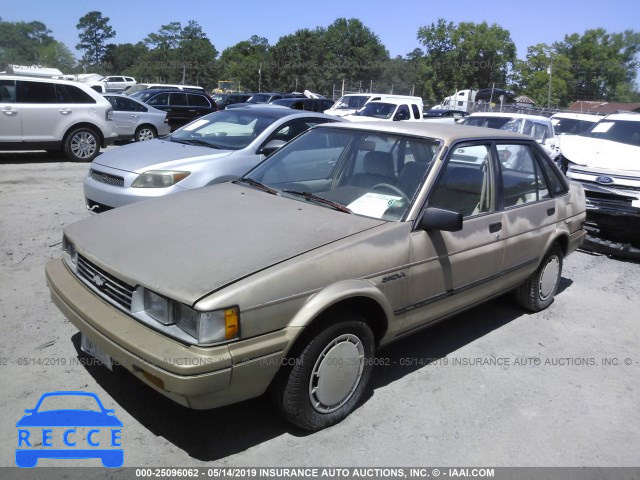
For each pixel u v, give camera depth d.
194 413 3.25
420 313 3.60
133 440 2.98
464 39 62.31
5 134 11.00
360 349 3.24
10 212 7.23
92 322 2.88
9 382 3.39
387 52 80.19
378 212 3.55
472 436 3.22
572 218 5.16
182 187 6.02
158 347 2.59
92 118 12.01
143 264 2.91
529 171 4.68
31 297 4.61
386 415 3.36
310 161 4.29
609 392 3.83
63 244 3.61
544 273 5.04
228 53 99.19
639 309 5.48
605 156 7.62
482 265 4.00
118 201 5.99
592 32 68.19
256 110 7.49
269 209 3.60
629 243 7.16
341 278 3.01
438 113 28.36
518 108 36.69
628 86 69.69
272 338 2.74
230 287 2.64
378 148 4.04
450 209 3.78
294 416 3.00
